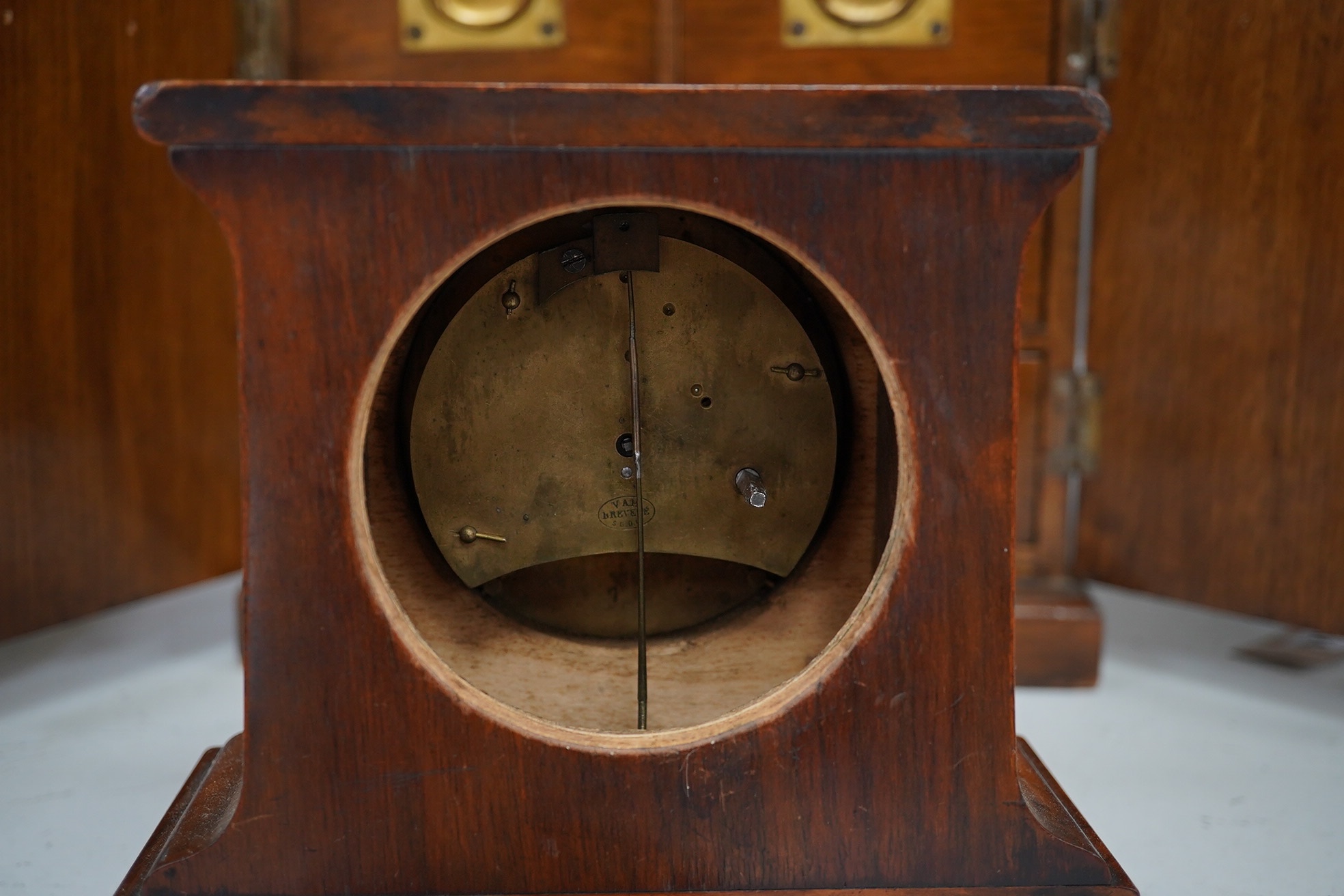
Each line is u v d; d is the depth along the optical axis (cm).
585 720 108
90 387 172
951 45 173
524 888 89
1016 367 86
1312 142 161
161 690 172
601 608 118
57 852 120
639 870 89
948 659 88
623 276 109
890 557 89
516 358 108
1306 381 165
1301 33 160
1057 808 101
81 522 172
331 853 88
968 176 85
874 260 86
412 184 84
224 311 187
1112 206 178
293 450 85
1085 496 185
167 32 174
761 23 173
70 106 166
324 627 86
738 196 85
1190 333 174
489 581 116
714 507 112
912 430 86
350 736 87
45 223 165
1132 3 173
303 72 176
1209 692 173
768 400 111
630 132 83
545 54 175
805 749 89
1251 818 130
